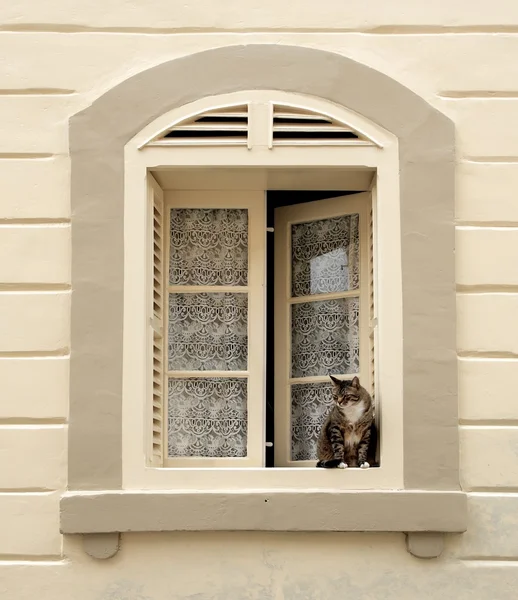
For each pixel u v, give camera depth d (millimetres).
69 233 5789
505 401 5656
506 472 5609
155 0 5945
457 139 5844
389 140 5824
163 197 6215
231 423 6133
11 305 5730
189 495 5500
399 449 5602
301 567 5543
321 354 6387
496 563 5551
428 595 5516
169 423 6125
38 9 5945
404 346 5680
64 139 5855
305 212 6484
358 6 5941
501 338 5699
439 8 5938
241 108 5863
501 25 5934
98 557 5523
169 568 5547
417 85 5879
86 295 5719
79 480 5582
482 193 5805
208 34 5922
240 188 6199
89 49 5914
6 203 5805
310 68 5871
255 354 6160
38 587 5531
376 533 5562
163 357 6121
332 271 6418
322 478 5574
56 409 5660
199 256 6254
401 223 5758
